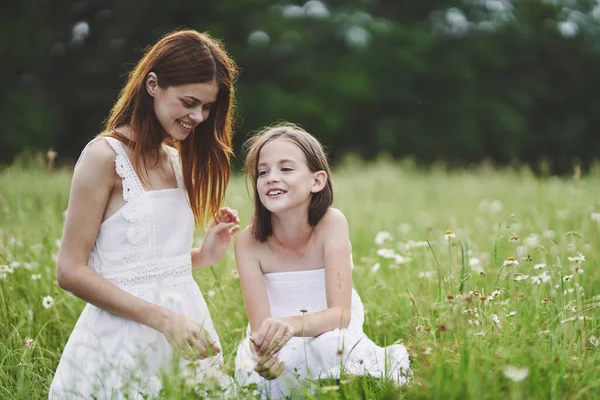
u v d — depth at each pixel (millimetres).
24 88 20797
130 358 2709
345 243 3066
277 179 2957
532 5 26688
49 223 4680
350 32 24281
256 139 3186
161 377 2490
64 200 6598
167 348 2785
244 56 21906
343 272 3008
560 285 3211
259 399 2625
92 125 21750
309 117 21828
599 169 8227
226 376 2803
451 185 10836
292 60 23016
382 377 2660
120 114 2961
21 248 4262
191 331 2670
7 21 20016
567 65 26094
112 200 2852
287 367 2855
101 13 21953
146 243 2842
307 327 2834
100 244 2836
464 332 2590
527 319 3035
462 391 2303
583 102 26531
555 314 3125
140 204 2832
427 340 2885
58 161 18828
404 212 7754
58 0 21750
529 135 25203
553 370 2520
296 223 3061
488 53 24578
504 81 25750
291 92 22375
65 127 21453
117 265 2818
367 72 23875
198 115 2846
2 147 19141
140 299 2729
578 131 25703
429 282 3715
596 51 26266
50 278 3812
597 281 3879
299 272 3098
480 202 8203
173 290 2895
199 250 3217
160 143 2957
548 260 4102
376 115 24422
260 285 3076
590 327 3059
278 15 22859
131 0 21547
